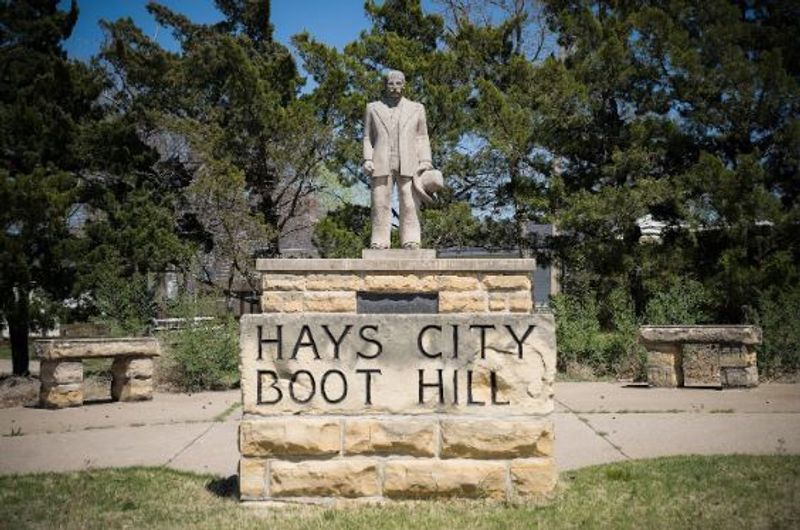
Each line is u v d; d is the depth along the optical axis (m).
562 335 17.55
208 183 22.14
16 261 15.80
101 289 17.62
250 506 6.13
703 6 20.14
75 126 18.39
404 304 10.38
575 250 21.39
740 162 18.05
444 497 6.18
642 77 20.80
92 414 12.11
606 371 17.12
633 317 17.66
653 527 5.41
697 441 8.76
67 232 17.86
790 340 15.52
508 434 6.20
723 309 19.09
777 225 18.11
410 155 10.92
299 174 25.19
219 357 15.43
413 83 23.16
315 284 10.41
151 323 19.39
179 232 24.92
